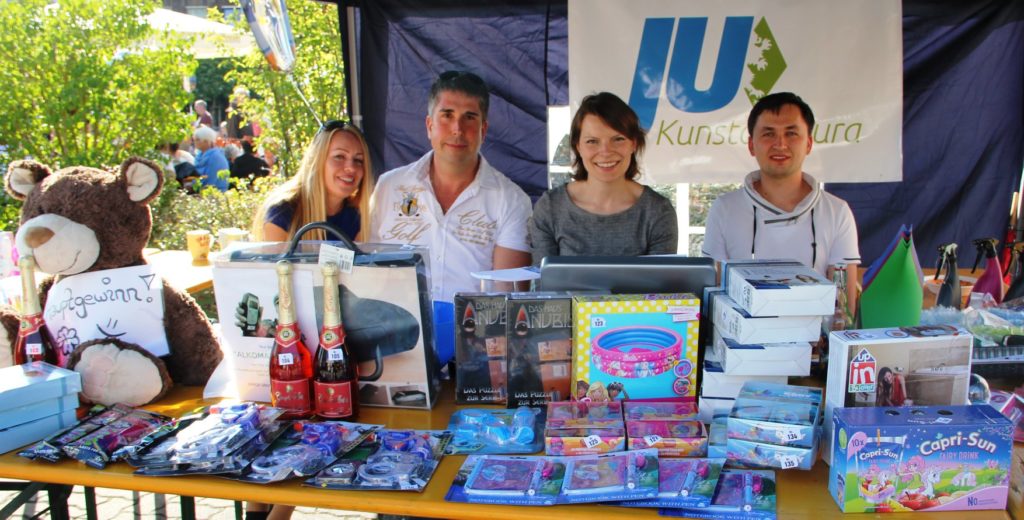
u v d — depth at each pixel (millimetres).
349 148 2607
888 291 1853
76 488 3316
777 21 3410
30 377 1552
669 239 2689
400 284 1595
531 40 3611
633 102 3529
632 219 2684
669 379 1587
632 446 1414
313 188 2611
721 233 2920
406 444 1448
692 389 1593
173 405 1729
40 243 1660
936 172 3525
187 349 1839
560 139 3682
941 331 1406
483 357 1674
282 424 1521
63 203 1702
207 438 1397
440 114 2744
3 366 1774
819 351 1804
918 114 3492
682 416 1495
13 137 5246
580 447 1409
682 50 3471
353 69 3686
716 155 3551
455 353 1726
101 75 5395
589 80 3516
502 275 1854
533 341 1626
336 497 1305
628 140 2602
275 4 3125
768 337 1474
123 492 3281
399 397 1671
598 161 2604
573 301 1601
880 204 3594
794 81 3451
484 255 2893
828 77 3432
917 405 1374
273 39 3148
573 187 2777
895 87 3406
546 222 2762
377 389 1669
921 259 3598
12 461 1438
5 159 5156
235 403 1698
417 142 3707
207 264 3619
